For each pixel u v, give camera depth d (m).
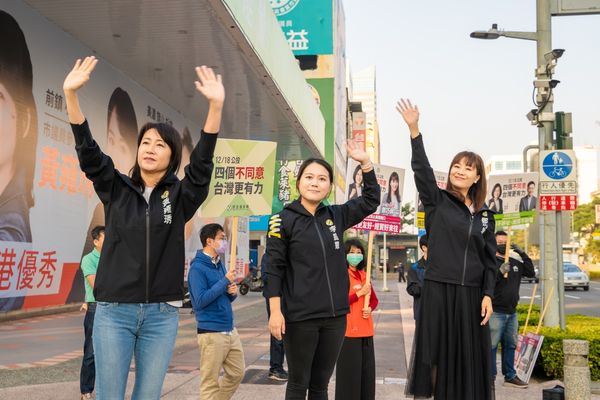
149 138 3.10
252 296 24.50
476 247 4.05
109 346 2.91
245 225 32.41
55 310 14.52
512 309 7.09
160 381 3.00
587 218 74.50
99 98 16.89
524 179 8.25
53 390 6.38
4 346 9.43
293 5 40.06
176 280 3.05
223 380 5.31
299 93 24.02
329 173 3.96
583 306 22.34
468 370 3.93
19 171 13.17
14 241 12.95
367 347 5.21
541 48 9.55
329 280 3.80
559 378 7.54
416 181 4.24
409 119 4.24
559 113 9.12
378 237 53.91
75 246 15.48
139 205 3.02
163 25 14.23
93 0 12.88
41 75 14.00
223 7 12.94
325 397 3.89
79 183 15.69
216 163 5.23
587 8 9.44
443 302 4.05
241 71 17.53
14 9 12.88
